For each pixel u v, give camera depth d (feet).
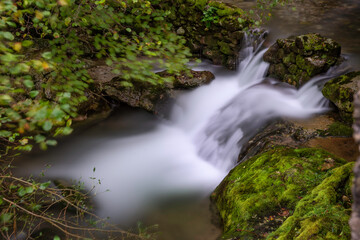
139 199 16.51
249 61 25.11
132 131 23.11
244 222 11.10
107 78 24.75
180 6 27.66
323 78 19.75
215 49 27.25
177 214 14.96
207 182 17.51
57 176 18.34
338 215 8.66
